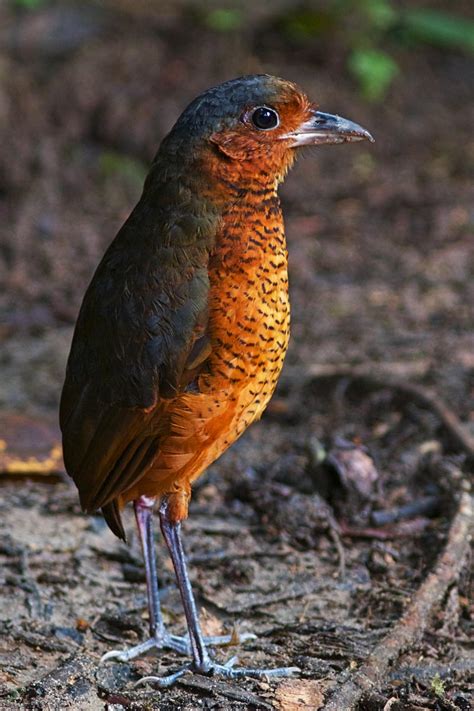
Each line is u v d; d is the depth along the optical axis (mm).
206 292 7586
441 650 8320
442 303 15375
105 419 7828
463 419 12008
